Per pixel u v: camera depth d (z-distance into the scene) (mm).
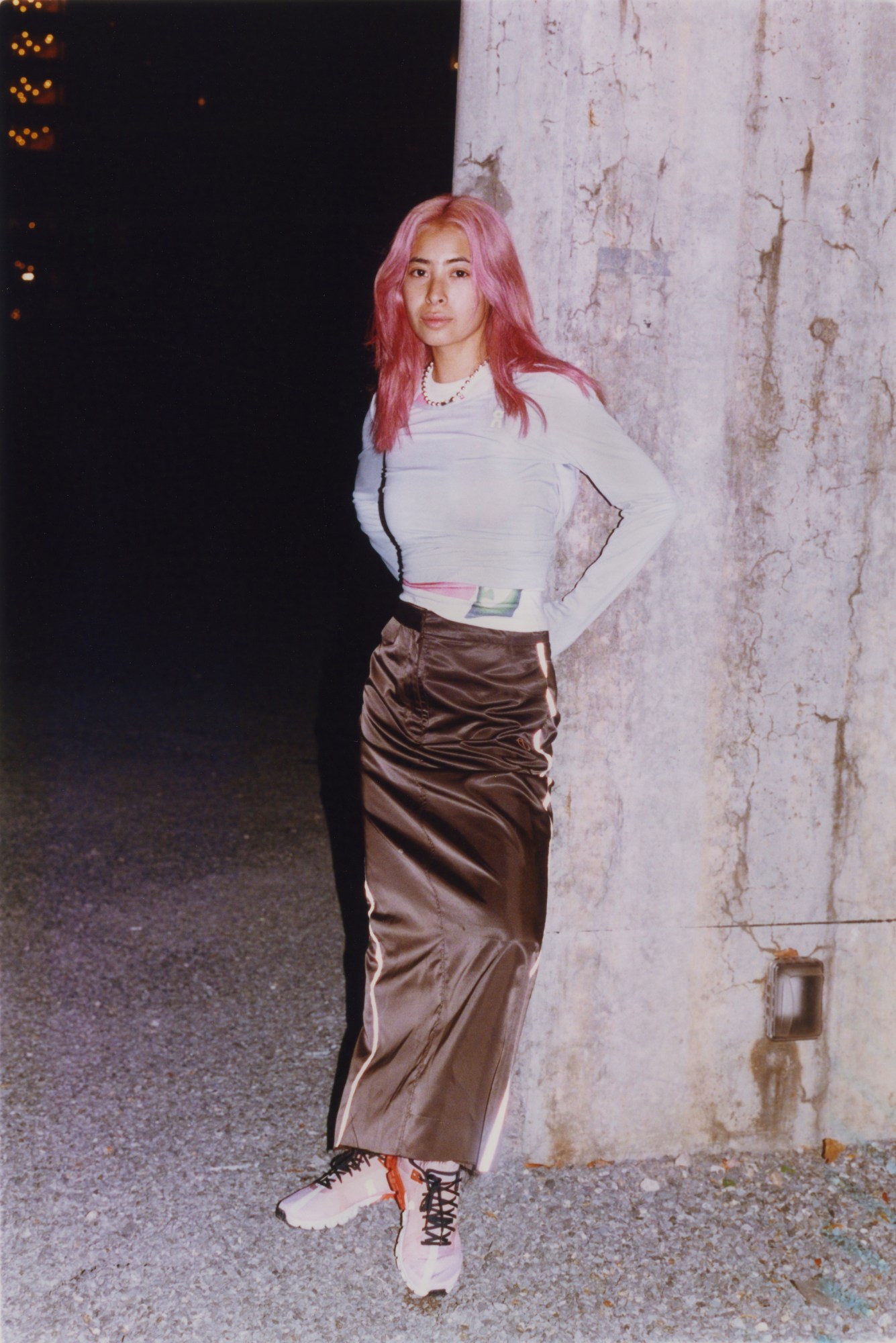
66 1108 2650
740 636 2402
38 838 4410
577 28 2168
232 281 15703
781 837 2473
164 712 6344
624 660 2371
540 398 2070
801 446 2363
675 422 2314
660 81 2205
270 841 4457
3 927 3627
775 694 2428
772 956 2504
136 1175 2420
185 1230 2256
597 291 2248
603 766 2396
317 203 15297
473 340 2105
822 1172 2492
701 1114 2539
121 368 16062
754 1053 2529
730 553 2375
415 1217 2158
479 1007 2092
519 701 2092
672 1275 2158
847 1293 2121
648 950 2459
